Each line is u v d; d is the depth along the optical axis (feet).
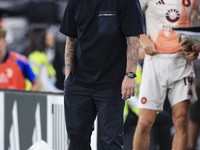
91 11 37.65
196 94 43.60
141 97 45.34
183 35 41.65
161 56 44.57
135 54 37.35
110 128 37.93
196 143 43.27
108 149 38.04
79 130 39.24
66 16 39.34
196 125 43.29
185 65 44.01
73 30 39.47
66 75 40.01
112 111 37.99
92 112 39.29
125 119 46.78
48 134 51.11
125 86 37.22
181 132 44.06
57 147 50.49
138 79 51.24
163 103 45.14
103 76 38.06
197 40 41.81
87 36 37.96
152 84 44.93
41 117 51.67
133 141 46.01
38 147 37.22
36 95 51.98
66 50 40.19
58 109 50.24
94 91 38.29
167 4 43.91
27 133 52.85
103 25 37.45
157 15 44.32
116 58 38.09
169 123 44.91
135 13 37.27
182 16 43.68
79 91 38.78
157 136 45.24
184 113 43.88
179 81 44.09
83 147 39.93
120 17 37.65
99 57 37.86
